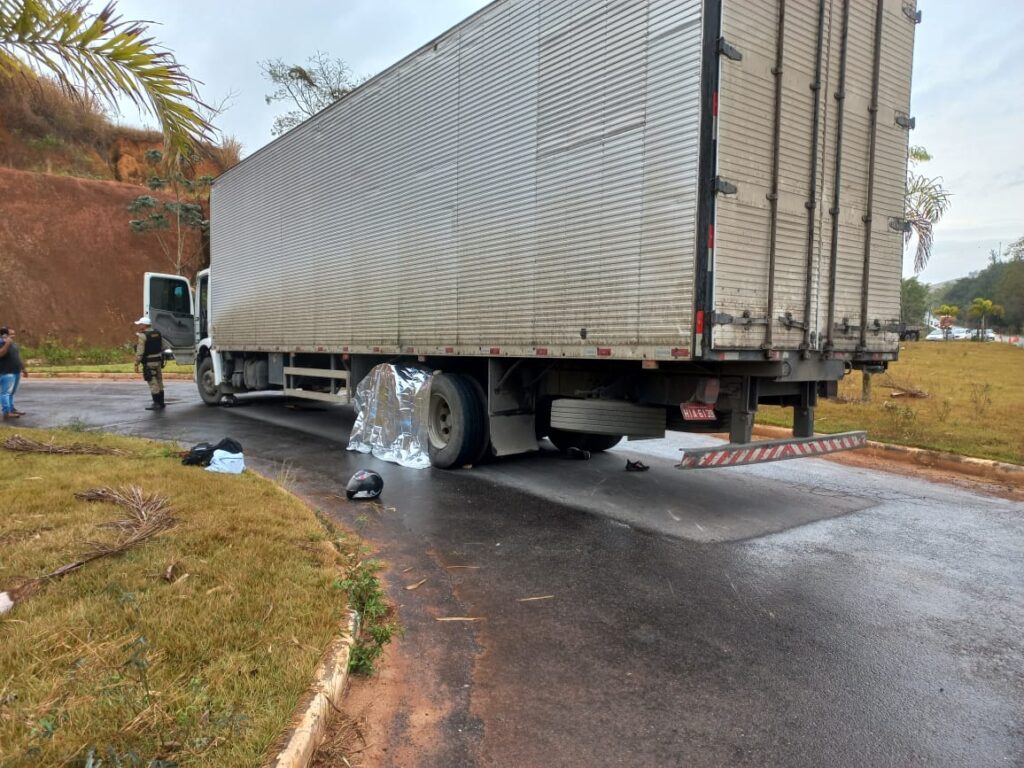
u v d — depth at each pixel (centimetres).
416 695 310
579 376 718
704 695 313
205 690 264
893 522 596
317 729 260
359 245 926
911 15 650
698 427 618
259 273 1203
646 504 647
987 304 7625
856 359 620
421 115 800
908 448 879
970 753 272
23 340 2923
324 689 278
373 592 389
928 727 289
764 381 592
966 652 358
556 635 374
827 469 827
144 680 259
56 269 3078
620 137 562
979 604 420
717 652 355
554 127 624
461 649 356
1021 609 413
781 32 539
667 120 526
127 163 3828
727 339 512
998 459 816
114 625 313
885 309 646
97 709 247
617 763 263
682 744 276
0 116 3488
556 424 692
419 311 812
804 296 569
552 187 627
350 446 917
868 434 977
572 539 539
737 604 416
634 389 653
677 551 512
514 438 791
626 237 559
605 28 574
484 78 705
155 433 1038
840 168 590
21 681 264
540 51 638
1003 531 571
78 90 548
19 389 1780
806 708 303
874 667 341
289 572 392
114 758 214
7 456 692
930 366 2452
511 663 342
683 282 516
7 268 2956
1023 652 358
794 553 509
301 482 725
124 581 363
